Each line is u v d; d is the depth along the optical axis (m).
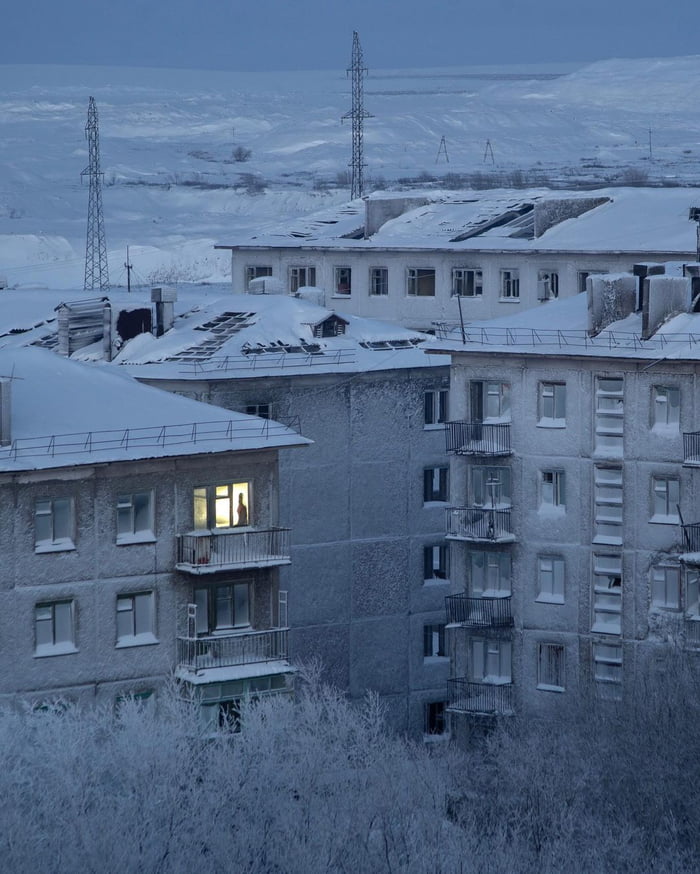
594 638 99.38
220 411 88.81
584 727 89.00
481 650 102.81
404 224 169.88
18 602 81.31
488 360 100.69
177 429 85.62
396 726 120.44
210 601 86.56
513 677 101.50
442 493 121.69
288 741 81.06
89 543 82.69
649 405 97.00
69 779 73.56
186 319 123.25
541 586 100.69
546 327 101.31
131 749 75.81
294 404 116.12
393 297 164.38
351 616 118.69
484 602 101.25
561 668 100.62
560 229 158.75
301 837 74.94
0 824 70.44
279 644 87.31
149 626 84.81
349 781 79.94
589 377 98.25
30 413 84.44
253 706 85.56
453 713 101.75
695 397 95.69
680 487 96.88
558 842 77.88
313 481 116.69
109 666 83.62
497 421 101.12
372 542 119.00
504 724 98.56
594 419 98.38
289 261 170.50
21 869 69.94
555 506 100.19
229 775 76.38
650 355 95.94
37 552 81.50
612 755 85.62
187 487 85.06
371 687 119.50
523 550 100.69
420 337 123.81
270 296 125.38
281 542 88.00
